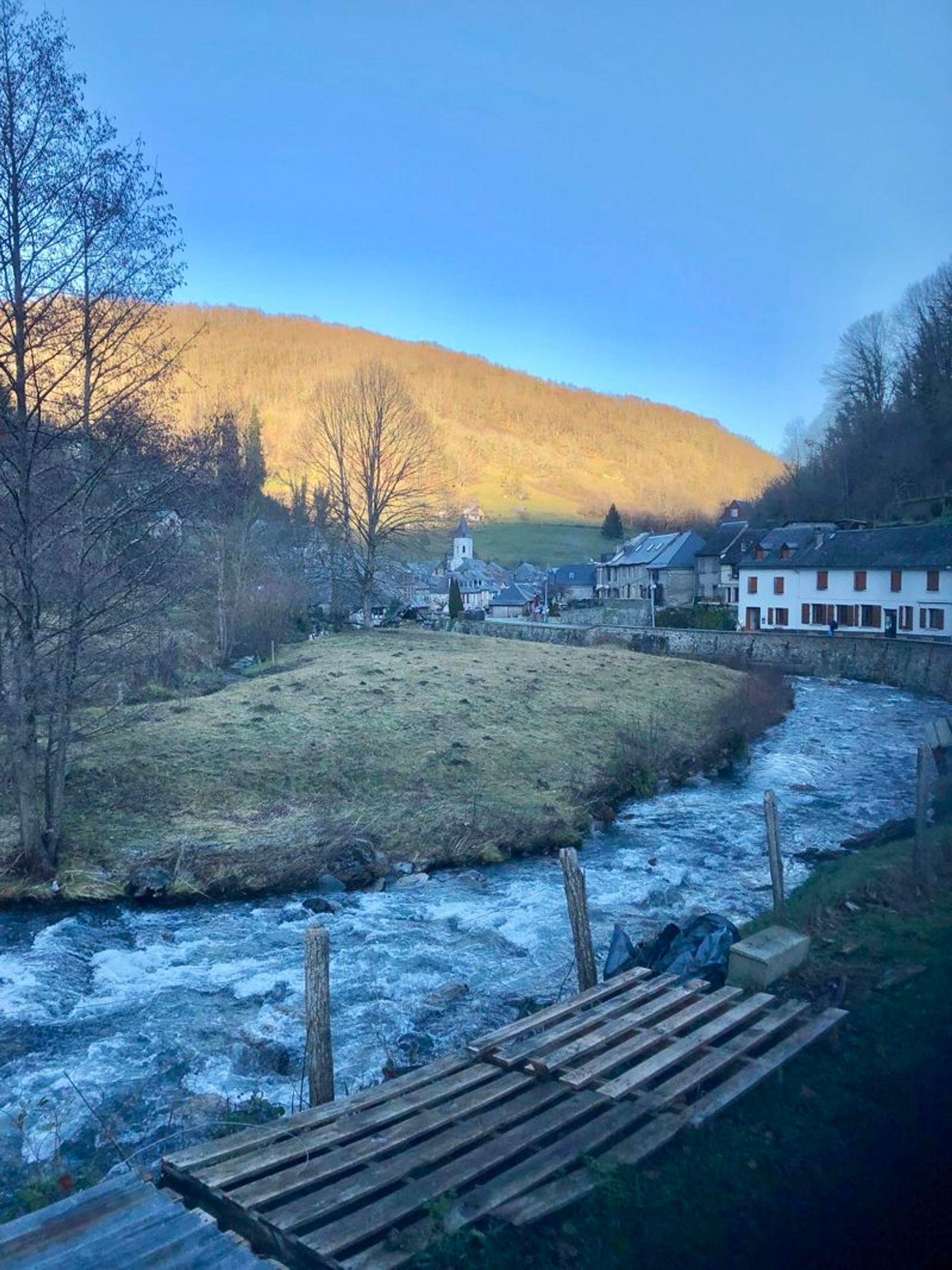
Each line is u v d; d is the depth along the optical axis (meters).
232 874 17.12
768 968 9.63
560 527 181.62
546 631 62.38
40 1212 5.37
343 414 61.84
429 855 18.64
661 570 80.12
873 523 68.44
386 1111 7.15
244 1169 6.24
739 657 52.53
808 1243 5.65
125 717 22.22
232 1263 4.83
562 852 10.19
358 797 21.48
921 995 9.04
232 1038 11.05
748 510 92.00
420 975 12.88
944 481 67.75
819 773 26.58
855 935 10.91
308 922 15.36
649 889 16.55
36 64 14.92
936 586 50.88
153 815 19.59
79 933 14.66
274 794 21.31
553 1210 5.85
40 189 15.20
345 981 12.68
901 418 74.12
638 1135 6.70
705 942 10.49
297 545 60.31
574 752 26.38
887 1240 5.66
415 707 30.56
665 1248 5.59
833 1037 8.23
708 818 21.78
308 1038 7.86
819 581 57.72
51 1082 9.98
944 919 11.19
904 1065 7.70
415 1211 5.85
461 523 131.88
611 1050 8.05
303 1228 5.64
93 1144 8.66
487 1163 6.36
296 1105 9.28
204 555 37.84
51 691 16.83
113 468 16.73
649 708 33.47
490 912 15.59
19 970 13.02
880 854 14.68
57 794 17.14
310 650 46.44
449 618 71.56
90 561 17.38
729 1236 5.71
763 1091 7.48
